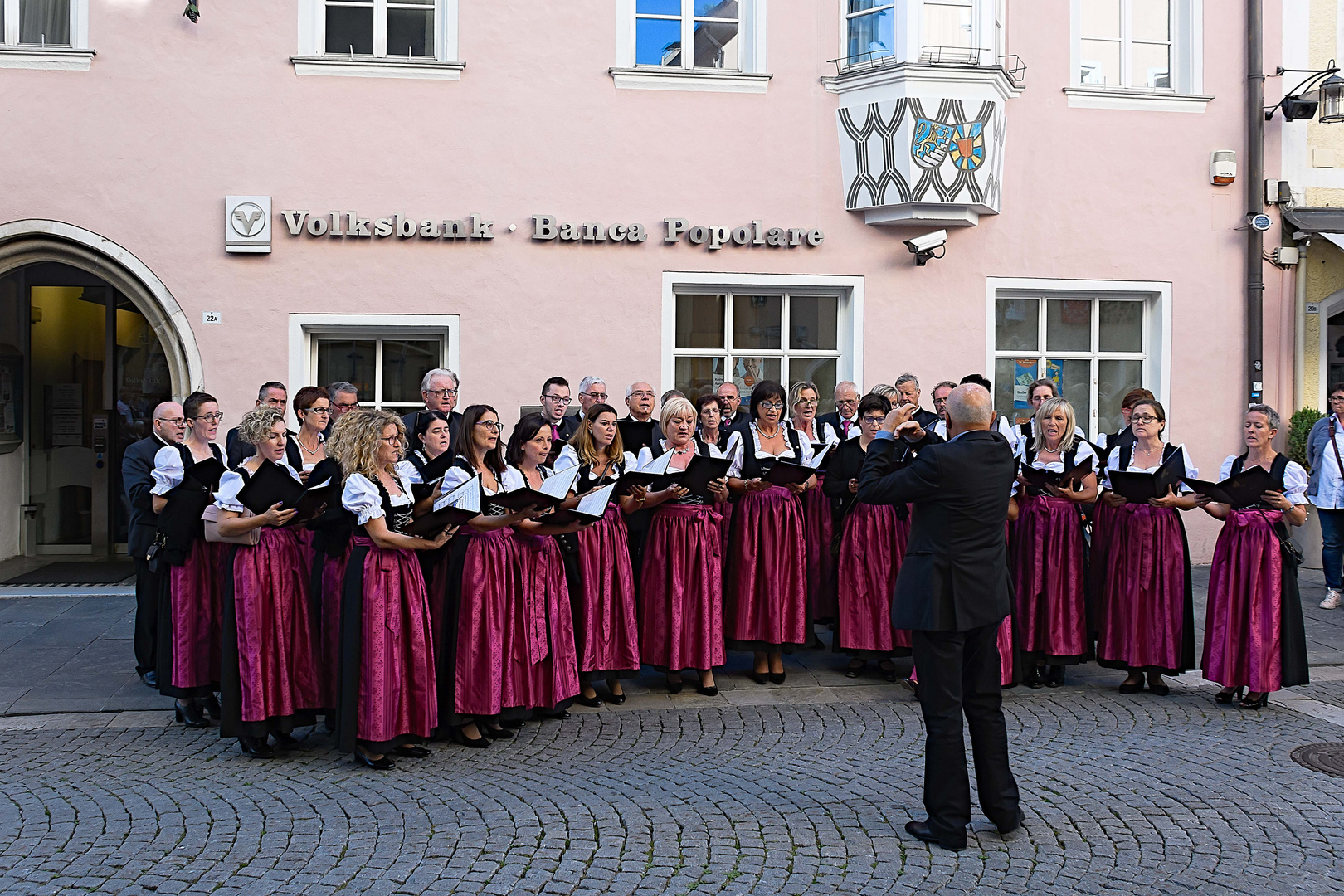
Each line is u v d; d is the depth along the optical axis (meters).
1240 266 11.44
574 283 10.47
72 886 4.02
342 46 10.28
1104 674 7.53
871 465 4.80
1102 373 11.48
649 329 10.58
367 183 10.18
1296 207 11.49
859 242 10.81
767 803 4.89
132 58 9.91
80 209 9.90
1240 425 11.48
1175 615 6.73
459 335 10.32
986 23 10.50
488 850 4.35
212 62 9.99
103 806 4.86
